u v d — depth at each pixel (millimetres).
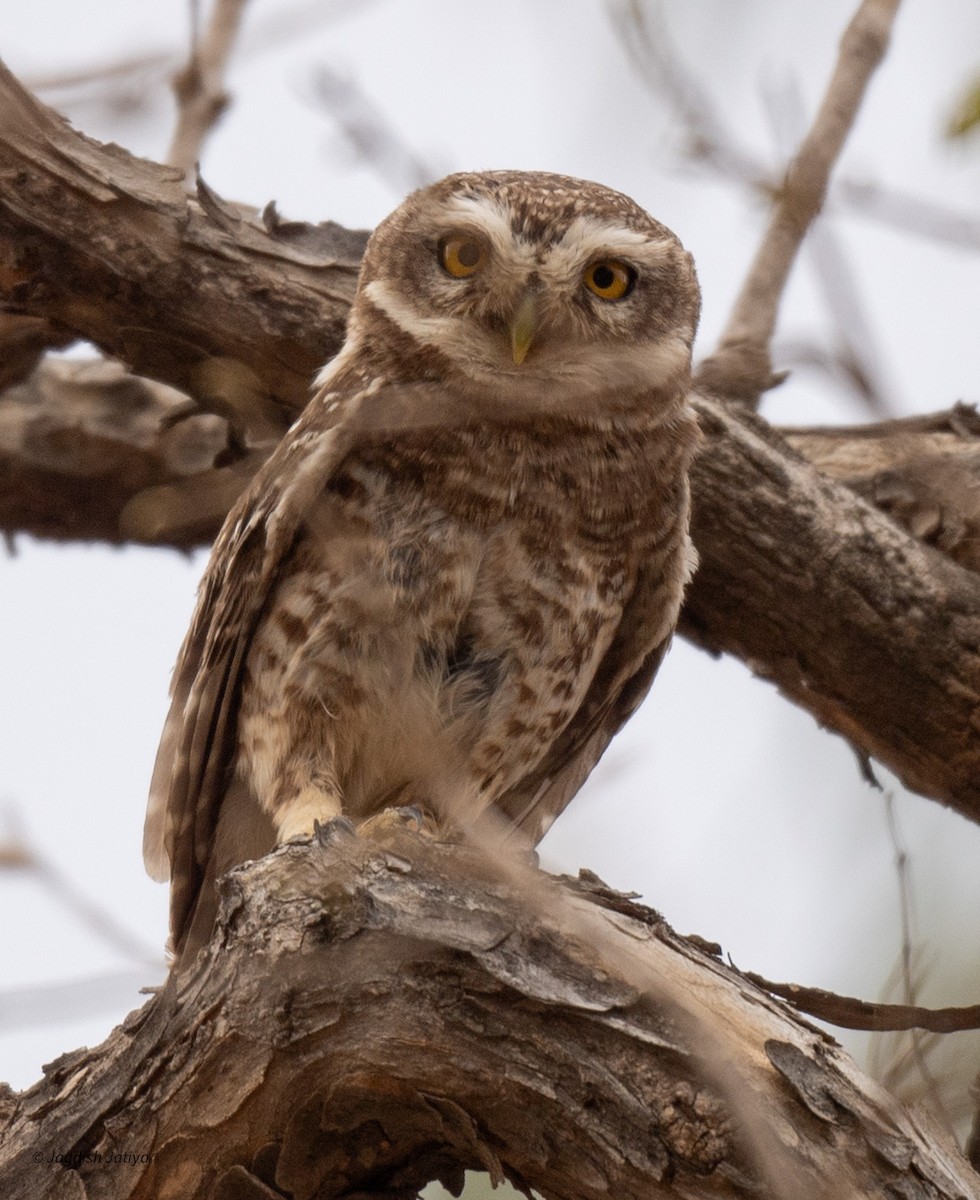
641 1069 6570
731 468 10477
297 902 6930
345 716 9336
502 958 6738
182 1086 7066
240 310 10234
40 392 13891
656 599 10016
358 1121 7023
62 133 9867
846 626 10586
